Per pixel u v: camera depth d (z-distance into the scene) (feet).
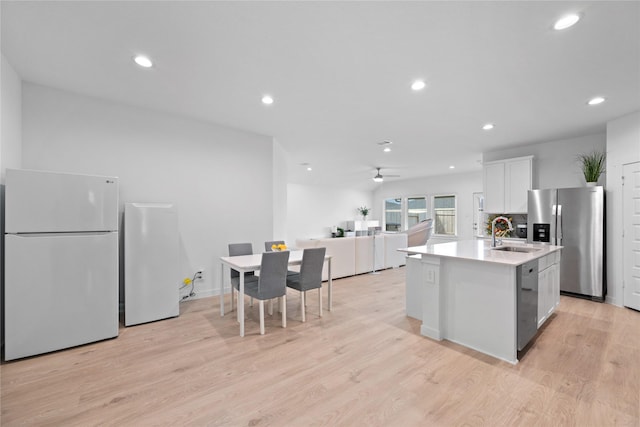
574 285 13.64
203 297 13.46
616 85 9.46
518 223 17.63
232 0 5.83
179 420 5.57
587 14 6.15
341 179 31.58
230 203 14.29
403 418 5.59
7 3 5.90
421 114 12.24
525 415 5.65
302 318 10.82
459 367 7.47
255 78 9.19
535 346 8.64
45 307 8.16
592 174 13.85
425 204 31.68
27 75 9.12
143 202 11.82
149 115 11.99
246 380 6.91
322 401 6.12
